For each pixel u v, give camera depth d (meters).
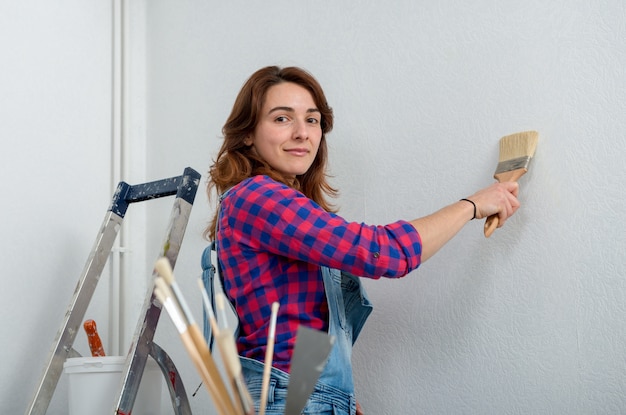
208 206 2.48
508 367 1.77
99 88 2.62
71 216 2.45
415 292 1.96
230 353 0.94
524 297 1.76
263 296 1.52
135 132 2.72
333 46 2.21
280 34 2.36
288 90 1.69
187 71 2.62
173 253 1.99
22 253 2.26
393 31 2.08
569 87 1.73
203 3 2.60
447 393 1.87
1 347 2.18
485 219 1.84
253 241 1.51
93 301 2.51
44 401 2.04
